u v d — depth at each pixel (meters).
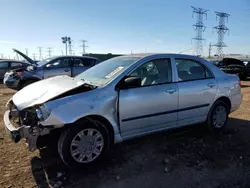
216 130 4.79
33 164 3.45
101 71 4.11
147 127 3.87
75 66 10.17
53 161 3.54
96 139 3.37
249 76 16.98
